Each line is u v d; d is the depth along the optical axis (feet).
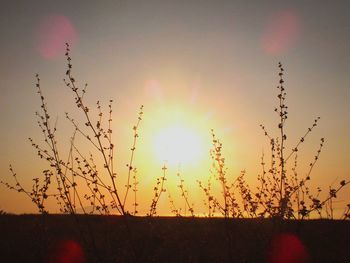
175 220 30.45
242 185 25.49
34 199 23.99
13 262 27.17
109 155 21.25
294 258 23.07
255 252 24.26
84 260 25.90
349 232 24.45
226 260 24.90
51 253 27.09
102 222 25.70
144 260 24.61
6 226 36.45
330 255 23.73
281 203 23.18
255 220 25.84
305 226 25.52
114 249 26.08
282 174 23.15
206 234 29.17
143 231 28.19
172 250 27.63
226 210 24.31
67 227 31.30
